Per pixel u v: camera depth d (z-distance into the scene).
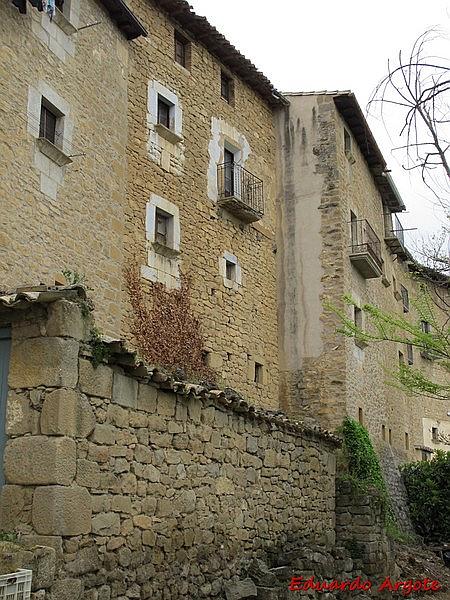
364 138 18.58
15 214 8.98
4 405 5.54
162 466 6.75
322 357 15.77
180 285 13.21
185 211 13.73
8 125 9.03
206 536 7.44
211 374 13.51
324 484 11.35
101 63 11.62
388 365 20.39
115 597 5.77
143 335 11.94
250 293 15.48
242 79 16.45
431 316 8.52
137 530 6.21
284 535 9.51
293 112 17.41
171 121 13.84
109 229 11.30
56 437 5.29
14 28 9.39
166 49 13.95
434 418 26.34
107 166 11.43
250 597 7.69
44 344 5.47
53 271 9.66
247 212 15.20
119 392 6.15
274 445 9.60
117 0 11.72
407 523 18.73
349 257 16.61
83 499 5.47
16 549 4.92
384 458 18.28
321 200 16.66
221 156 15.18
